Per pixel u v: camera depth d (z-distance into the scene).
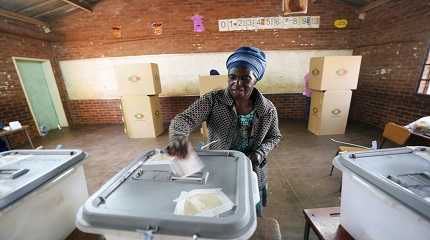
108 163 2.77
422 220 0.54
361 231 0.80
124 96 3.68
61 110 4.67
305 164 2.54
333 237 0.88
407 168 0.76
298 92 4.48
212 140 1.04
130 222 0.49
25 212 0.76
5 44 3.53
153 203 0.55
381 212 0.68
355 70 3.30
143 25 4.28
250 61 0.83
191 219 0.47
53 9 3.93
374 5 3.71
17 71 3.72
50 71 4.43
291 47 4.25
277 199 1.89
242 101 0.97
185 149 0.67
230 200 0.56
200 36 4.27
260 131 1.02
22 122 3.77
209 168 0.74
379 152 0.87
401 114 3.35
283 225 1.58
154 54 4.41
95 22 4.31
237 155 0.83
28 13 3.82
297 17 4.12
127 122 3.78
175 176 0.68
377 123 3.86
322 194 1.95
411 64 3.16
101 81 4.63
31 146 3.21
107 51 4.45
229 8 4.12
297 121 4.41
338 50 4.27
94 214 0.50
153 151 0.88
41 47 4.23
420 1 2.98
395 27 3.40
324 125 3.51
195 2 4.12
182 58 4.40
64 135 4.09
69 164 0.94
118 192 0.61
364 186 0.73
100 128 4.53
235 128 0.99
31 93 4.15
